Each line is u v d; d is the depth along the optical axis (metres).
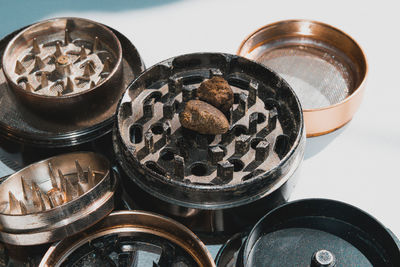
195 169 0.24
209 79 0.24
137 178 0.23
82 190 0.24
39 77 0.27
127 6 0.32
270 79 0.25
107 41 0.28
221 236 0.24
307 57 0.29
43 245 0.24
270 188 0.22
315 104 0.27
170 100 0.25
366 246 0.23
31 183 0.24
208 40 0.31
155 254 0.24
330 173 0.26
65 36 0.28
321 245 0.23
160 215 0.23
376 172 0.26
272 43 0.30
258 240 0.23
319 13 0.32
